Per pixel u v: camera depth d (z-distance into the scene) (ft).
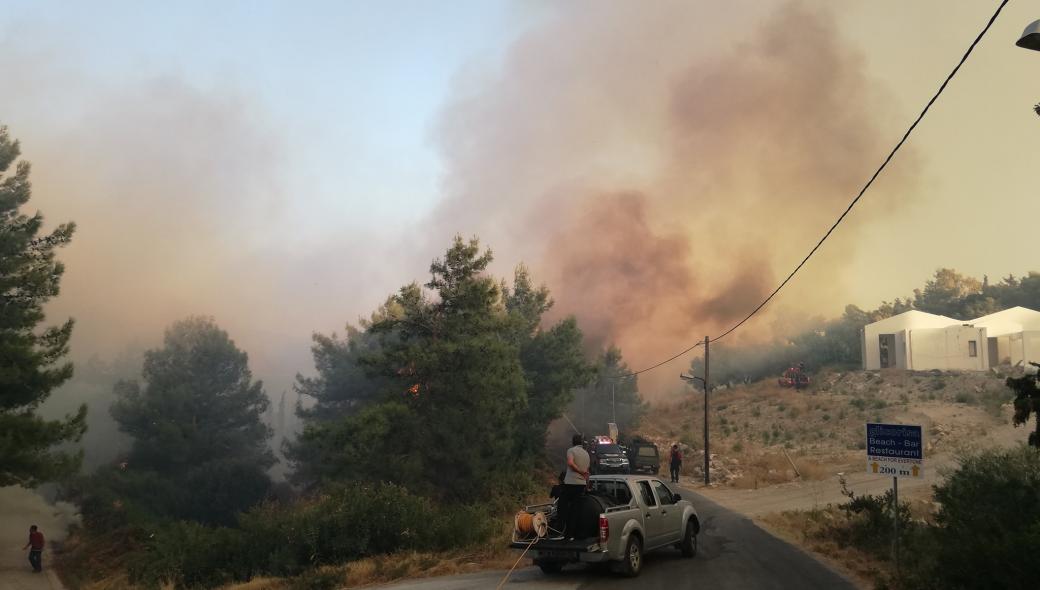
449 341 86.28
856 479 101.71
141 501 128.77
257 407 170.09
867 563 41.60
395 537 52.80
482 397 83.51
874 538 46.37
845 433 150.71
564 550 38.24
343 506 54.08
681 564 43.52
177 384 154.92
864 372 196.65
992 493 37.81
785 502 82.28
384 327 89.10
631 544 39.60
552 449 156.66
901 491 85.20
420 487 79.92
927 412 148.15
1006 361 184.85
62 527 115.44
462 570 45.27
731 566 42.39
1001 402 141.69
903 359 192.24
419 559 48.55
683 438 167.84
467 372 83.05
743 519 67.77
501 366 84.84
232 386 165.89
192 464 149.69
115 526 107.86
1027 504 35.53
